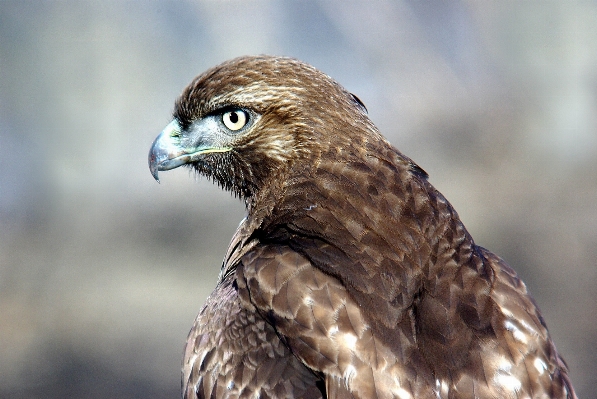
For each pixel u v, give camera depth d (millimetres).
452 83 22578
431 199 5410
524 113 22094
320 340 4766
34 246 21703
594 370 14125
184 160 6270
